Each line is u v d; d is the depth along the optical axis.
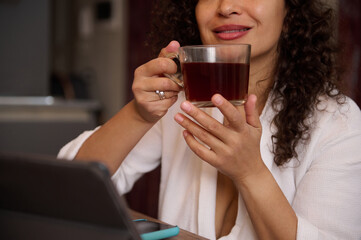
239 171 0.91
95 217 0.56
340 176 1.02
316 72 1.15
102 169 0.52
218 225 1.16
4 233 0.62
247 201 0.94
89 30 5.37
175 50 0.96
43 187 0.56
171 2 1.36
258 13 1.04
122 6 4.59
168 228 0.86
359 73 2.21
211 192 1.12
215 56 0.81
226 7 1.04
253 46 1.06
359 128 1.09
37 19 3.80
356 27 2.21
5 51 3.73
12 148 3.21
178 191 1.24
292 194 1.12
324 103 1.14
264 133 1.14
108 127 1.12
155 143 1.34
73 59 5.88
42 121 3.29
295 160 1.12
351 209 1.00
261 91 1.20
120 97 4.66
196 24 1.34
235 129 0.86
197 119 0.84
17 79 3.78
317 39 1.18
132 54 4.08
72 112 3.40
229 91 0.82
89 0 5.33
